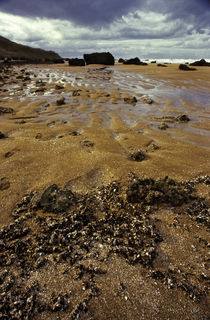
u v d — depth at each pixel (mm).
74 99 9047
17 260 2273
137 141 4996
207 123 6391
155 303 1857
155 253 2320
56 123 6152
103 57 26797
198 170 3777
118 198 3076
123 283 2025
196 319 1753
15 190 3303
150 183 3066
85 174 3617
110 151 4391
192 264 2199
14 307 1856
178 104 8391
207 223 2678
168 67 21297
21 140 4867
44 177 3582
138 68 21109
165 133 5602
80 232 2586
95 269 2162
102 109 7664
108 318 1767
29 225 2699
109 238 2510
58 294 1945
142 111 7523
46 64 31234
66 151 4340
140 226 2658
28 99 9031
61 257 2291
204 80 13008
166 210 2893
